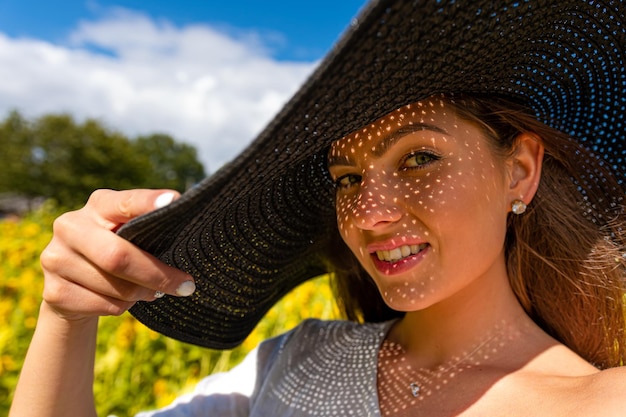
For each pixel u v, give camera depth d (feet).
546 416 1.43
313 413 1.80
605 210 1.80
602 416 1.33
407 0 1.04
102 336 4.31
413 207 1.52
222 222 1.66
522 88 1.63
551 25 1.45
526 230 1.82
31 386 1.53
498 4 1.24
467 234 1.54
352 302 2.32
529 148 1.70
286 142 1.35
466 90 1.55
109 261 1.29
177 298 1.79
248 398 2.03
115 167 45.37
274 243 1.95
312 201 1.97
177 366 3.99
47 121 45.32
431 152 1.52
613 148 1.75
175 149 78.38
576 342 1.86
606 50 1.56
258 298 2.06
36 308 4.59
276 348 2.13
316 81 1.12
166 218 1.31
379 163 1.55
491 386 1.60
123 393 3.80
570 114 1.77
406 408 1.68
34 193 44.52
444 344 1.76
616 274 1.81
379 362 1.88
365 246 1.65
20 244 6.61
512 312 1.77
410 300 1.57
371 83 1.25
